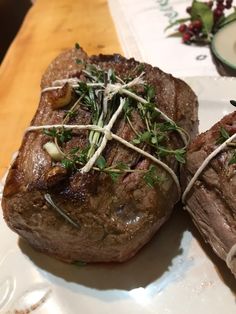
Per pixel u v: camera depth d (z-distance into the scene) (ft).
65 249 0.46
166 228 0.50
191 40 0.79
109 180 0.45
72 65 0.58
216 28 0.78
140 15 0.88
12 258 0.49
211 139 0.46
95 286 0.46
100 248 0.45
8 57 0.85
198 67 0.73
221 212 0.44
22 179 0.45
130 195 0.45
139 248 0.47
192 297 0.44
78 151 0.46
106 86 0.51
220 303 0.43
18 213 0.45
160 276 0.46
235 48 0.70
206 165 0.45
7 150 0.65
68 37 0.87
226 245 0.43
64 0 0.99
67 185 0.43
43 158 0.46
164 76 0.54
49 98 0.52
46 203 0.44
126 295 0.45
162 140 0.48
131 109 0.49
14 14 1.16
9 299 0.45
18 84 0.78
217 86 0.63
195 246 0.48
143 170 0.46
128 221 0.44
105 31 0.87
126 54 0.79
